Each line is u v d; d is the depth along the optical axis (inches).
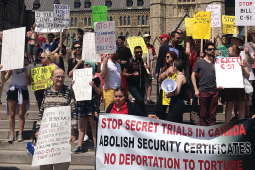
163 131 205.9
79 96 233.5
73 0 2689.5
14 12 2603.3
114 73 273.7
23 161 259.3
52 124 196.5
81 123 262.1
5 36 260.4
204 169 202.8
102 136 207.5
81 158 255.3
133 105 218.2
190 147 203.9
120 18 2583.7
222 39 317.1
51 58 274.5
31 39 668.1
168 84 222.7
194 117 289.1
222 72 248.4
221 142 203.3
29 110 342.0
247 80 257.3
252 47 295.6
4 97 448.8
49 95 206.7
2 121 312.8
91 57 273.6
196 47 328.2
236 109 294.4
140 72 288.4
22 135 286.0
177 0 1931.6
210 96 256.1
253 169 201.5
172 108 234.7
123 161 205.3
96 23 251.8
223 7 1873.8
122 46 341.7
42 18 331.0
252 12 251.8
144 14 2536.9
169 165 204.1
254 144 202.4
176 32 295.3
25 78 281.4
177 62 239.3
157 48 1729.8
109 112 220.7
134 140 205.9
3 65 258.1
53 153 195.5
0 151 269.3
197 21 303.0
